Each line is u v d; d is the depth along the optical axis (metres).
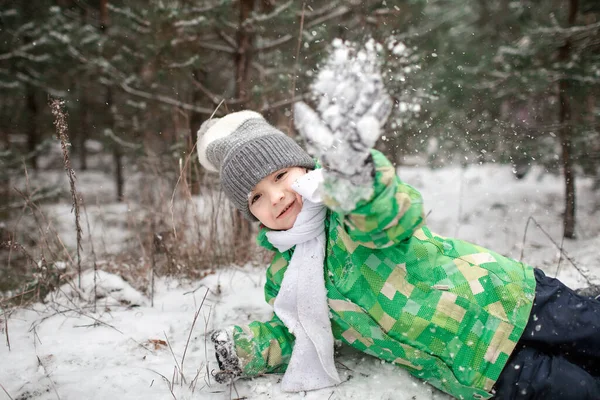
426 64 4.90
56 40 5.49
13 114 7.05
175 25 4.42
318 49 4.65
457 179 8.50
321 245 1.75
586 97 5.33
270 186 1.78
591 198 6.80
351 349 2.00
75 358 1.92
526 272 1.72
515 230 6.02
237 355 1.72
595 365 1.69
